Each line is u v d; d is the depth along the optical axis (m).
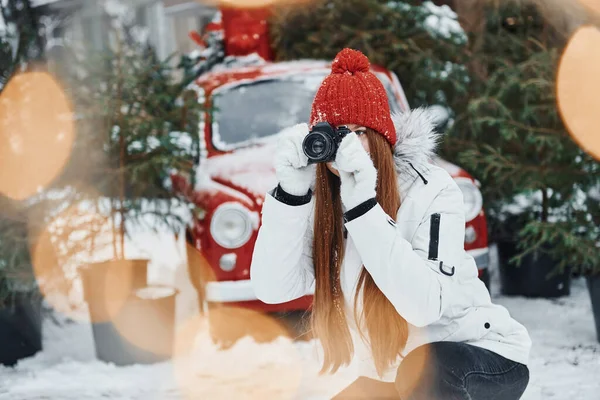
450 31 6.77
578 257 5.07
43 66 5.13
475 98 6.47
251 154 5.20
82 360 4.85
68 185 5.04
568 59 5.23
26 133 4.96
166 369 4.56
